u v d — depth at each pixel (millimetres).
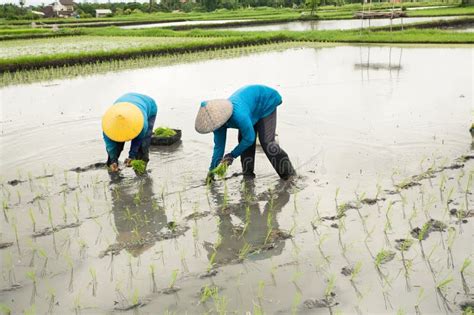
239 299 4641
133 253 5523
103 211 6605
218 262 5289
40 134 10188
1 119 11555
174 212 6520
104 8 82625
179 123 10773
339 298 4602
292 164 8016
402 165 7797
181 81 16172
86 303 4637
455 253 5262
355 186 7070
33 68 19172
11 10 64625
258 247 5562
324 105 12008
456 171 7477
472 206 6309
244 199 6840
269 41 26969
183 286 4863
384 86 14125
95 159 8594
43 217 6465
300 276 4973
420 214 6152
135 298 4617
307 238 5711
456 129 9578
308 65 19000
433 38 24766
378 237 5656
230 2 77812
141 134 7449
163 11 79688
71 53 20719
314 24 43406
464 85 13742
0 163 8500
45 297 4750
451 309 4402
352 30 30281
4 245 5742
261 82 15523
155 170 8023
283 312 4434
